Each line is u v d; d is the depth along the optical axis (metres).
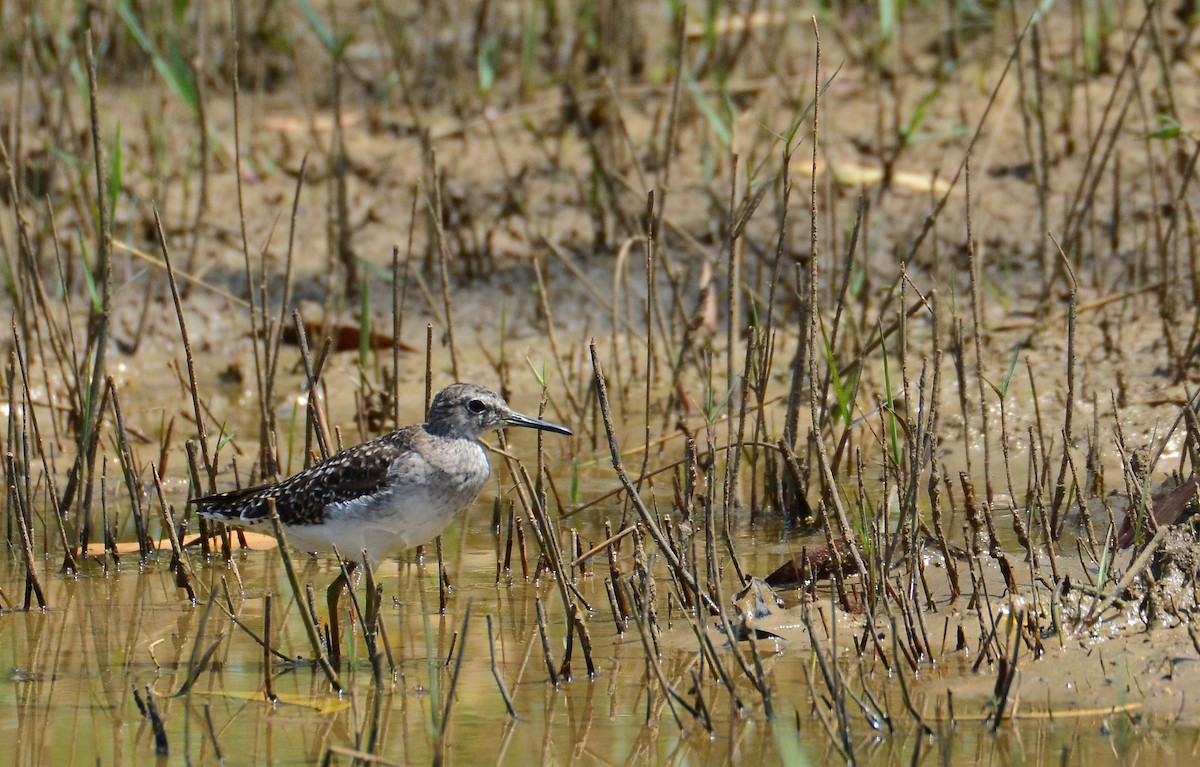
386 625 9.35
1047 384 12.95
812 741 7.54
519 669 8.59
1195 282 13.52
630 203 16.91
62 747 7.62
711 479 9.04
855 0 20.03
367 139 18.41
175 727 7.87
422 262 16.47
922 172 16.78
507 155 17.91
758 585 9.19
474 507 11.84
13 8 19.94
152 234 16.50
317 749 7.58
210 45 20.06
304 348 10.72
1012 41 18.66
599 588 9.95
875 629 8.38
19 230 12.71
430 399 10.83
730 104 13.47
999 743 7.40
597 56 19.27
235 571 10.38
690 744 7.57
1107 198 16.14
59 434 13.27
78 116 18.34
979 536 10.27
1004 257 15.62
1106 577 8.80
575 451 12.85
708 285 13.12
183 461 12.80
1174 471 10.51
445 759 7.43
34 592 9.84
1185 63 17.77
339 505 9.20
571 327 15.60
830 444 12.36
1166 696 7.80
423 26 20.86
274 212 17.08
